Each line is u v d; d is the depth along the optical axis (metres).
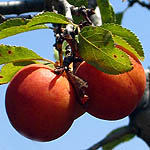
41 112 0.40
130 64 0.41
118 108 0.42
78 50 0.42
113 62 0.41
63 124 0.41
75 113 0.43
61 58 0.42
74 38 0.42
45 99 0.40
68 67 0.42
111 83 0.41
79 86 0.41
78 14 0.45
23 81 0.41
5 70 0.44
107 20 0.50
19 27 0.42
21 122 0.41
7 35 0.42
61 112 0.41
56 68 0.42
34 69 0.41
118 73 0.41
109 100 0.42
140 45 0.43
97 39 0.41
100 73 0.41
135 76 0.42
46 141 0.42
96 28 0.41
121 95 0.42
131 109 0.43
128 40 0.43
